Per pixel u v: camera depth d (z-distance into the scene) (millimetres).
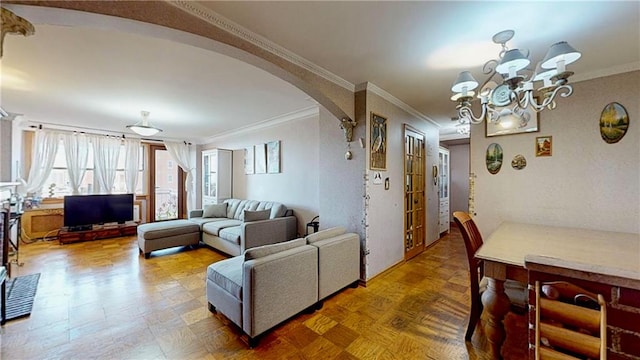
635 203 2316
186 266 3652
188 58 2344
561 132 2652
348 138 3037
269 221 4031
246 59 2006
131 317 2311
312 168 4281
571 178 2605
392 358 1800
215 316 2336
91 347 1903
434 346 1921
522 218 2879
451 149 7105
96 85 2971
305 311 2408
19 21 1226
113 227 5344
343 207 3182
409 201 4035
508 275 1575
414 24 1790
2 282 2139
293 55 2211
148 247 4012
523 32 1870
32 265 3666
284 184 4766
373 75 2686
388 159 3418
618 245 1810
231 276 2176
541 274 997
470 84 1935
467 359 1783
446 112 4141
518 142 2898
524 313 2342
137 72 2637
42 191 5059
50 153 5023
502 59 1690
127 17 1392
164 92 3225
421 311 2420
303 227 4422
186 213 7016
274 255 2143
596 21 1726
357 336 2045
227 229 4176
